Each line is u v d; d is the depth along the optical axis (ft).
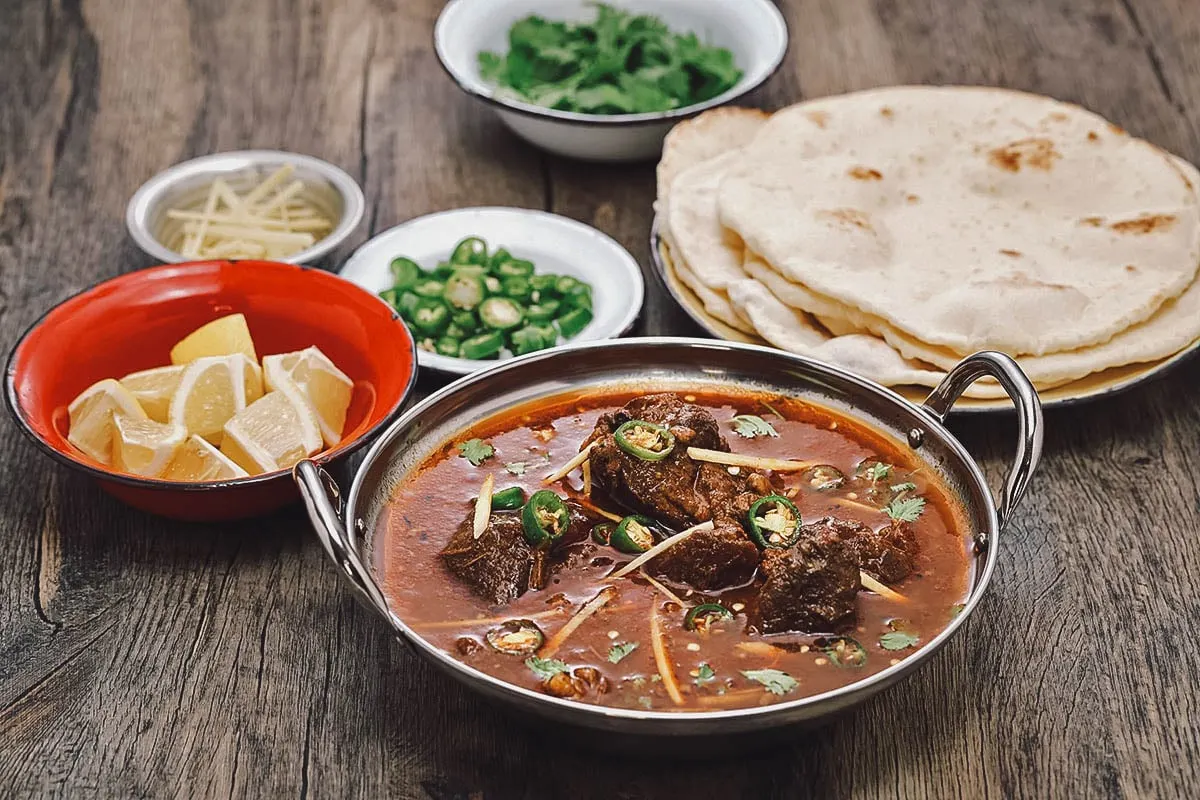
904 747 2.59
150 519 2.90
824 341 3.07
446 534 2.62
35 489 2.96
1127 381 2.98
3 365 3.19
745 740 2.41
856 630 2.49
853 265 3.11
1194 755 2.58
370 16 4.32
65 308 2.95
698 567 2.54
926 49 4.17
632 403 2.72
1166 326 3.05
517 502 2.64
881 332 3.03
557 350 2.82
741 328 3.13
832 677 2.44
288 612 2.76
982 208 3.29
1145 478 2.99
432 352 3.20
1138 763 2.57
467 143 3.84
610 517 2.64
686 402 2.80
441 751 2.58
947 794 2.54
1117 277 3.11
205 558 2.84
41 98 3.97
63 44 4.16
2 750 2.57
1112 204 3.28
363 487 2.60
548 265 3.37
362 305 2.99
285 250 3.39
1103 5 4.34
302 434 2.83
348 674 2.67
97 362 2.99
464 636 2.48
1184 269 3.13
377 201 3.64
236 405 2.89
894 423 2.76
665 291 3.22
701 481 2.65
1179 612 2.77
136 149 3.81
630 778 2.55
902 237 3.22
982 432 3.05
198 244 3.35
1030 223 3.25
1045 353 2.97
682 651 2.47
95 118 3.91
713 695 2.42
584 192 3.68
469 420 2.78
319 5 4.36
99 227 3.57
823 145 3.41
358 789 2.53
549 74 3.77
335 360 3.04
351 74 4.09
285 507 2.92
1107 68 4.08
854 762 2.57
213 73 4.08
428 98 4.00
